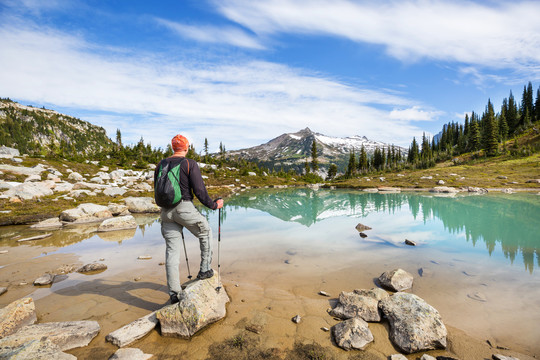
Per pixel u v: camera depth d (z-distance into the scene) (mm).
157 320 3721
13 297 4570
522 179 44750
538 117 109188
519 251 7457
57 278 5496
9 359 2584
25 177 32188
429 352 3197
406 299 4059
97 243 8859
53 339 3113
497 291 4832
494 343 3316
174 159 3986
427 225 11719
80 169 52656
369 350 3193
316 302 4453
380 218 14062
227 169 88188
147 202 18781
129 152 93250
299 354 3084
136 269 6062
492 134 89625
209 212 17391
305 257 6992
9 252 7691
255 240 8984
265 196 32688
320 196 31625
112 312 4070
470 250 7613
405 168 107250
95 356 3035
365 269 6066
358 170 123250
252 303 4395
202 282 4234
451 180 48250
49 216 14648
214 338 3412
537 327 3654
